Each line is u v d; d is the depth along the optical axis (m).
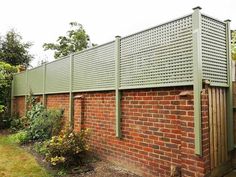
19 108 10.88
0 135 8.65
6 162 5.19
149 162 4.04
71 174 4.38
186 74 3.40
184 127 3.38
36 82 9.01
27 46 17.69
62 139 4.99
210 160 3.33
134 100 4.39
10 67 11.58
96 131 5.42
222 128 3.65
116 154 4.80
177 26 3.57
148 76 4.04
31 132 7.42
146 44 4.11
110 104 5.00
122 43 4.68
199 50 3.23
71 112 6.41
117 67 4.71
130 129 4.48
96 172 4.44
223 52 3.73
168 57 3.68
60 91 7.05
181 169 3.43
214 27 3.57
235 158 3.86
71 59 6.48
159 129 3.87
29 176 4.31
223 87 3.73
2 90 11.46
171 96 3.67
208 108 3.36
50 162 5.01
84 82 5.88
